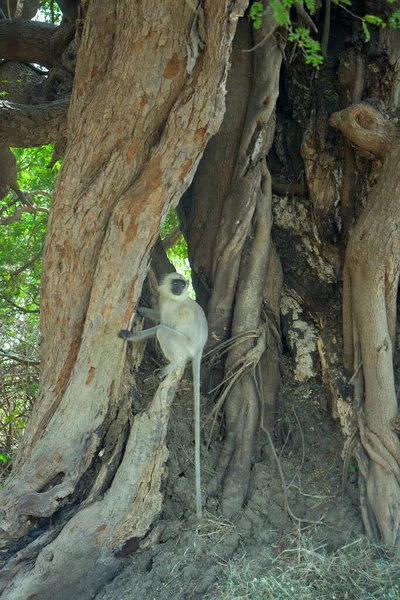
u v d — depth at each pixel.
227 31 6.84
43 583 7.17
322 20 10.00
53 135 10.35
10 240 15.02
